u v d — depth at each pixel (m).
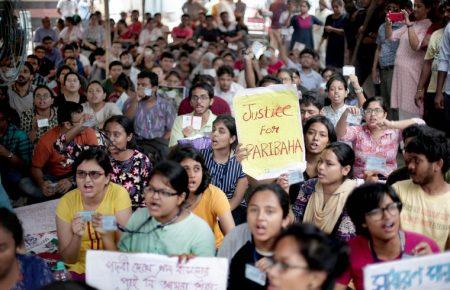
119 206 4.38
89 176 4.23
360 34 10.30
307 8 14.26
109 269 3.43
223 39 16.94
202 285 3.37
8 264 3.30
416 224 4.01
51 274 3.58
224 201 4.58
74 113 6.53
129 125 5.48
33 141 7.46
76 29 17.06
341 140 6.01
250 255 3.61
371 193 3.37
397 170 4.62
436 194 4.00
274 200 3.46
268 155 5.05
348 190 4.35
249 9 20.75
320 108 6.52
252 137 5.05
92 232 4.28
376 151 5.92
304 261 2.62
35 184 6.75
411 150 3.93
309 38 14.30
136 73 11.84
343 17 11.93
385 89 9.14
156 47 14.71
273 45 14.95
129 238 3.93
